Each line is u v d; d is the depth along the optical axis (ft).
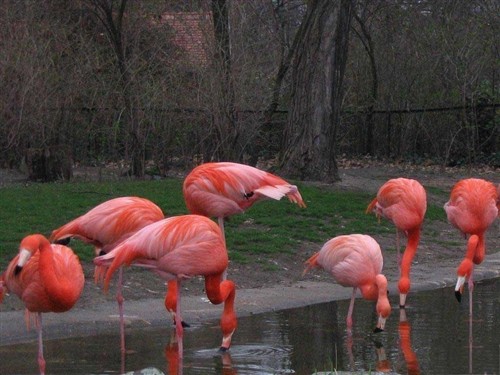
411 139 82.33
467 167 76.54
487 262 39.34
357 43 87.04
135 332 25.96
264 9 66.64
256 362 22.35
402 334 25.67
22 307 28.14
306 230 43.04
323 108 56.39
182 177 59.52
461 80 78.33
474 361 22.39
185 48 59.21
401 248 41.60
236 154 56.03
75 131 60.18
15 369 21.40
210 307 29.32
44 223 38.86
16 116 54.19
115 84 59.00
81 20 65.05
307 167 56.65
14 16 57.00
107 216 24.84
